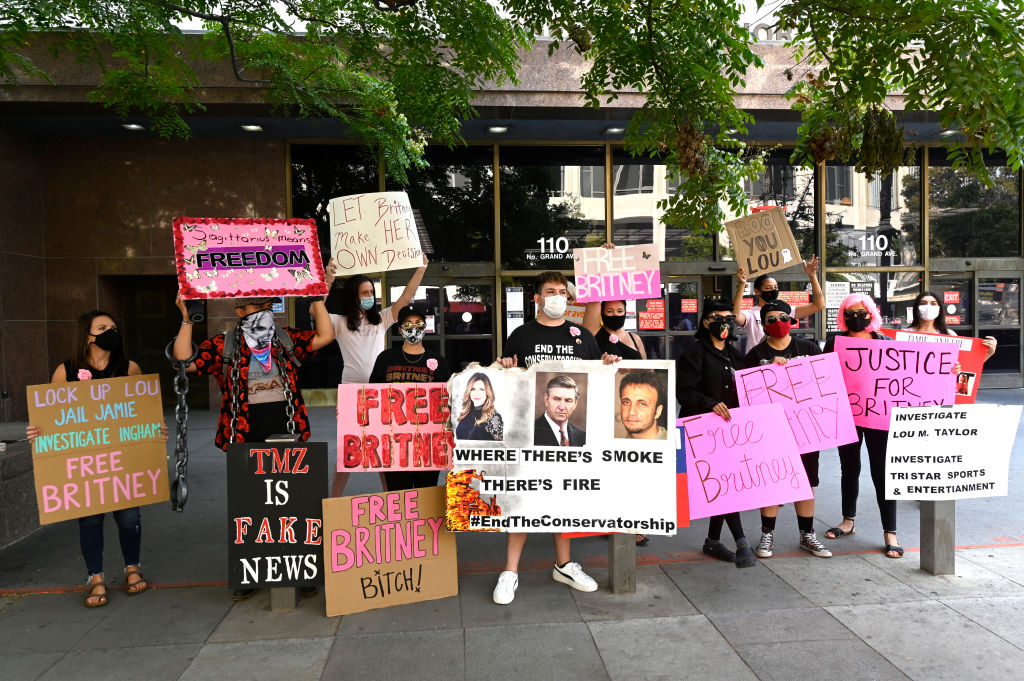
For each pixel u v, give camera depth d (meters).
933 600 3.38
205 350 3.53
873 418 3.95
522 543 3.55
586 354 3.68
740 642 2.97
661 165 10.90
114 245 10.18
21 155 9.62
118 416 3.63
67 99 8.65
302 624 3.23
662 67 4.55
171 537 4.62
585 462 3.40
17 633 3.18
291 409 3.51
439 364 3.98
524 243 10.79
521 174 10.77
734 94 4.64
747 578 3.71
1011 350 11.45
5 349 9.24
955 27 3.18
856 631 3.06
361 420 3.64
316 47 6.85
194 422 9.36
